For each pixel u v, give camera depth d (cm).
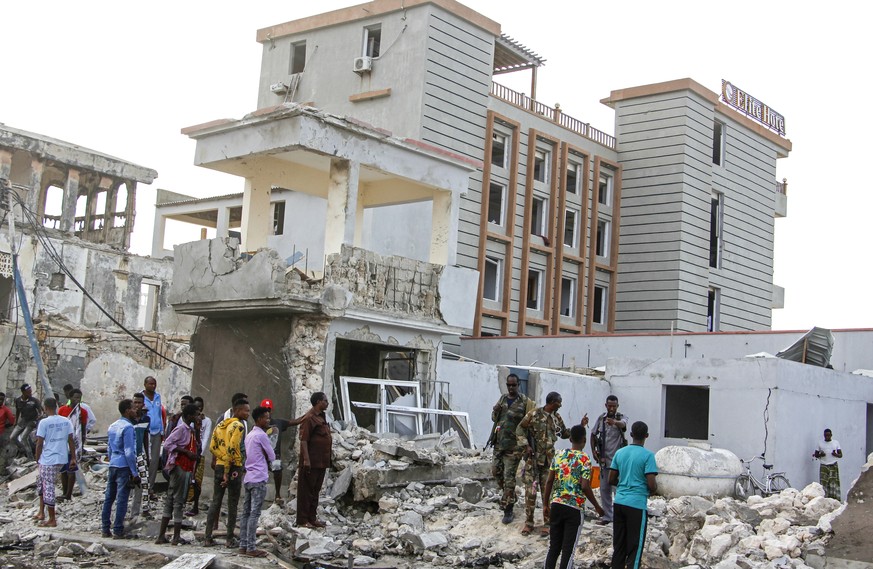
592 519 1416
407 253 3125
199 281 1819
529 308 3778
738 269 4375
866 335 2669
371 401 1961
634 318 4041
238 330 1841
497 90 3675
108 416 2791
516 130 3684
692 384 2300
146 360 2898
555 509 1140
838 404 2347
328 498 1520
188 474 1348
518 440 1370
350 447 1609
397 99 3356
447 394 1988
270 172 1967
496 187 3684
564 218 3875
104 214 3847
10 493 1772
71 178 3666
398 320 1823
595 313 4119
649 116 4153
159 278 3650
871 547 1159
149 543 1338
